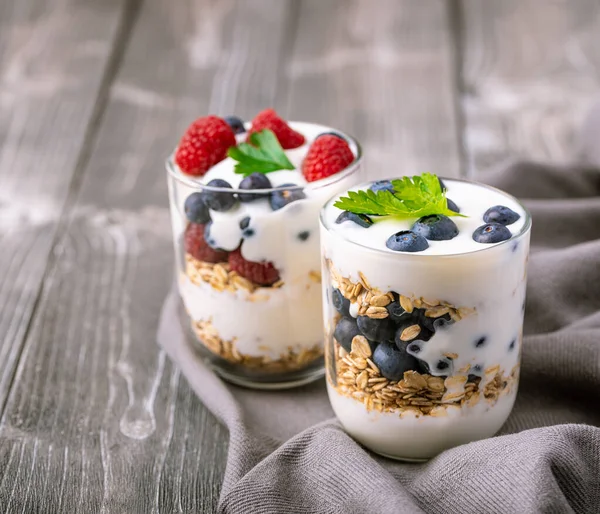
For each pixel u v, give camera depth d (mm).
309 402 639
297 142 642
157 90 958
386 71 979
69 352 679
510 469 541
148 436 618
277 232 609
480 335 557
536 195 750
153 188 841
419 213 559
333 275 567
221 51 1022
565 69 970
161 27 1069
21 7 1104
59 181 847
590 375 609
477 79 961
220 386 629
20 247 772
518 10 1082
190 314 649
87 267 755
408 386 566
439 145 868
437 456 568
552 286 665
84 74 982
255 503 553
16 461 601
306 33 1057
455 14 1081
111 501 578
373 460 560
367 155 858
